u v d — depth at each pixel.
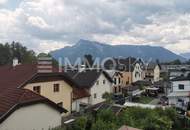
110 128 24.69
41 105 23.02
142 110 32.28
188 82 53.91
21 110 21.17
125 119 28.03
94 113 32.16
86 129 25.11
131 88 72.69
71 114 38.91
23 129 21.36
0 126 19.64
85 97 48.09
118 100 54.94
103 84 56.84
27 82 32.16
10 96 21.92
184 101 51.25
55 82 37.06
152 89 69.19
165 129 29.55
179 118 34.44
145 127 27.69
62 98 38.41
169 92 57.53
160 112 34.44
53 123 24.36
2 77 34.62
